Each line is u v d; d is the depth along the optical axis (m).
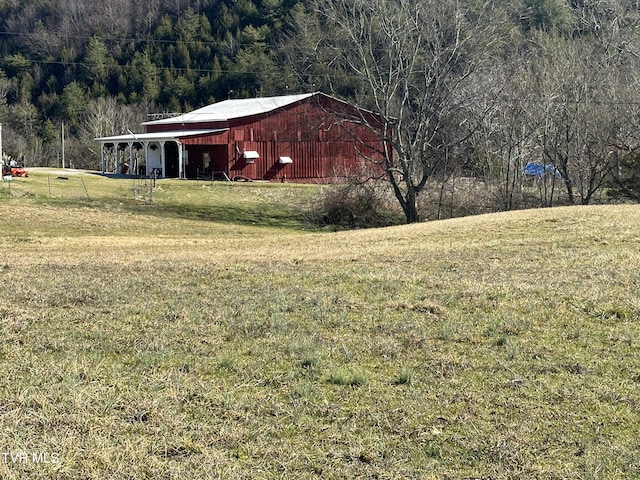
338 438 5.98
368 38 35.97
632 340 8.70
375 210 36.31
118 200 35.56
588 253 15.17
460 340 8.84
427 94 34.25
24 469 5.24
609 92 39.94
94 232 27.14
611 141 40.09
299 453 5.70
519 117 40.25
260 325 9.49
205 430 6.07
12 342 8.65
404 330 9.23
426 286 12.01
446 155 35.75
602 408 6.69
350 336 8.98
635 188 36.56
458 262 14.78
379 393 7.02
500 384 7.29
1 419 6.09
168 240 23.88
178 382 7.20
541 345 8.59
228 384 7.21
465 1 38.22
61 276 13.63
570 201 38.25
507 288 11.56
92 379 7.27
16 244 21.59
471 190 38.84
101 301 11.05
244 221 34.94
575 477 5.40
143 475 5.25
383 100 37.06
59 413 6.29
